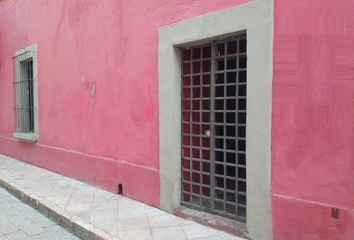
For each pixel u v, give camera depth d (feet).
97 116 20.84
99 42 20.38
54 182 22.59
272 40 12.06
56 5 24.81
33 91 28.89
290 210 11.77
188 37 14.88
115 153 19.51
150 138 17.16
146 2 16.97
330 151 10.90
